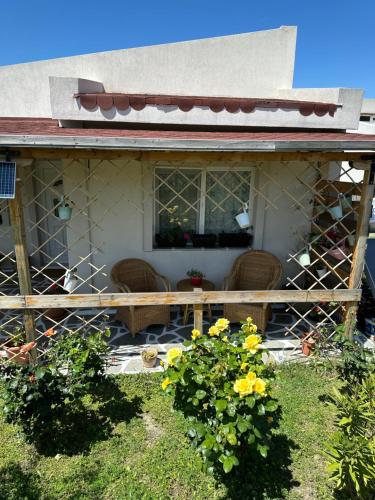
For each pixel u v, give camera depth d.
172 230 6.80
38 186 8.36
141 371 4.95
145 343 5.68
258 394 2.74
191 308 6.64
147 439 3.76
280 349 5.61
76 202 6.32
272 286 5.81
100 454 3.55
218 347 3.23
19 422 3.44
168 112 6.23
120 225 6.55
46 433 3.77
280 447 3.65
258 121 6.46
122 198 6.42
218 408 2.71
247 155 4.67
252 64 7.77
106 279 6.78
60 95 5.95
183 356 3.08
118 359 5.23
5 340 5.62
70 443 3.68
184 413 3.07
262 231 6.90
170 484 3.23
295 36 7.70
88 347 3.97
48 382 3.46
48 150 4.29
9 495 3.11
